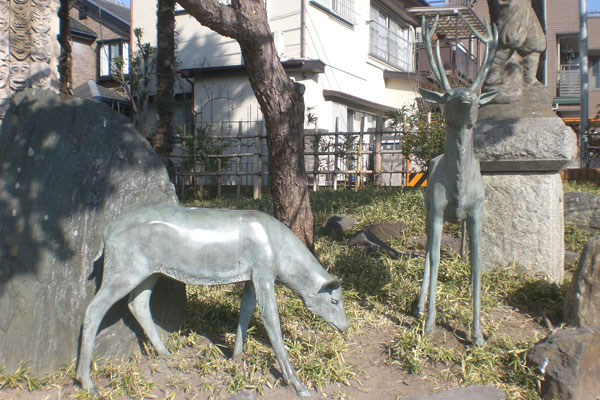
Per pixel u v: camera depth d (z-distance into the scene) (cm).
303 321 452
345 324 368
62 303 352
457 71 1777
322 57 1553
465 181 389
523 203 558
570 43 2500
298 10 1469
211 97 1574
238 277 348
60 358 351
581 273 430
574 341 343
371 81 1828
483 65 359
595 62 2461
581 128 1484
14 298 338
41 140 364
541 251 554
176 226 343
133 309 368
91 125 377
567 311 441
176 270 345
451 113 363
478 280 411
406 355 388
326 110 1523
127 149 385
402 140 1167
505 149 548
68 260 356
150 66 1698
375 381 366
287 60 1399
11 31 605
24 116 364
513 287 525
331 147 1287
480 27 1908
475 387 332
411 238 730
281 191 570
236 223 349
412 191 931
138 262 339
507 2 555
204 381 354
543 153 536
